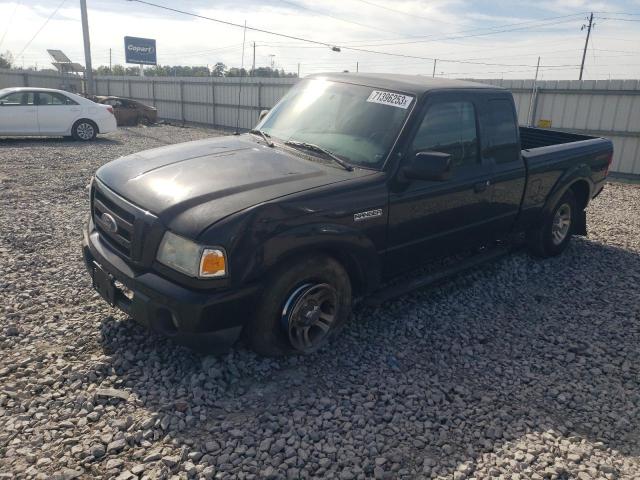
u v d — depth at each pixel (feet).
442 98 14.12
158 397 10.27
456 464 9.16
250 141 14.20
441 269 15.98
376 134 13.23
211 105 88.53
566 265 19.89
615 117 46.39
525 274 18.61
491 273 18.30
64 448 8.79
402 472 8.85
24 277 15.48
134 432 9.24
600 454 9.68
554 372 12.43
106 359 11.39
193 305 9.95
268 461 8.82
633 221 27.81
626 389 11.92
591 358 13.15
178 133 69.62
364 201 11.97
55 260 17.08
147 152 13.80
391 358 12.42
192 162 12.39
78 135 51.78
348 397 10.80
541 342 13.83
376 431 9.83
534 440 9.96
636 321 15.35
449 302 15.81
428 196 13.52
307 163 12.65
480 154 15.31
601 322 15.20
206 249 9.90
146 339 12.30
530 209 17.95
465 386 11.59
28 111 48.52
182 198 10.71
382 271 13.37
